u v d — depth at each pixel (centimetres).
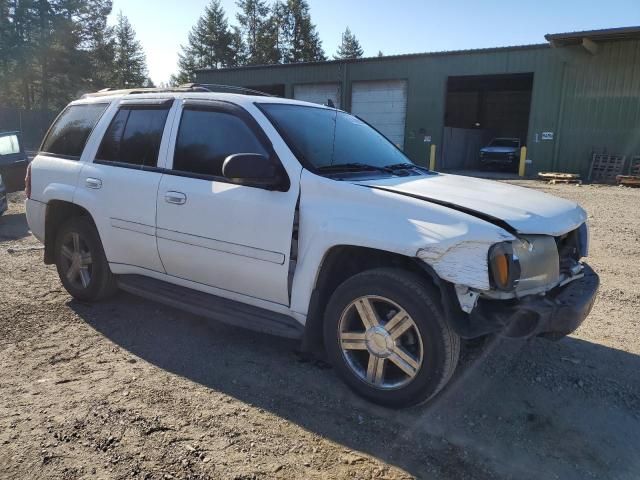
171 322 474
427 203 323
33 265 659
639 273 676
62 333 444
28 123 3966
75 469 269
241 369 387
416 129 2798
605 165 2280
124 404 332
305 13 7294
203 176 407
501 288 298
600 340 457
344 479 270
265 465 278
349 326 353
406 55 2742
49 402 332
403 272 326
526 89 3609
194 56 7456
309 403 342
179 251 418
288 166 366
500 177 2419
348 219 334
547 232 324
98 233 481
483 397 356
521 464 287
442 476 275
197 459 280
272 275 369
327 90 3052
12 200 1249
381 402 337
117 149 473
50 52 4962
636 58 2191
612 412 342
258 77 3253
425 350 315
